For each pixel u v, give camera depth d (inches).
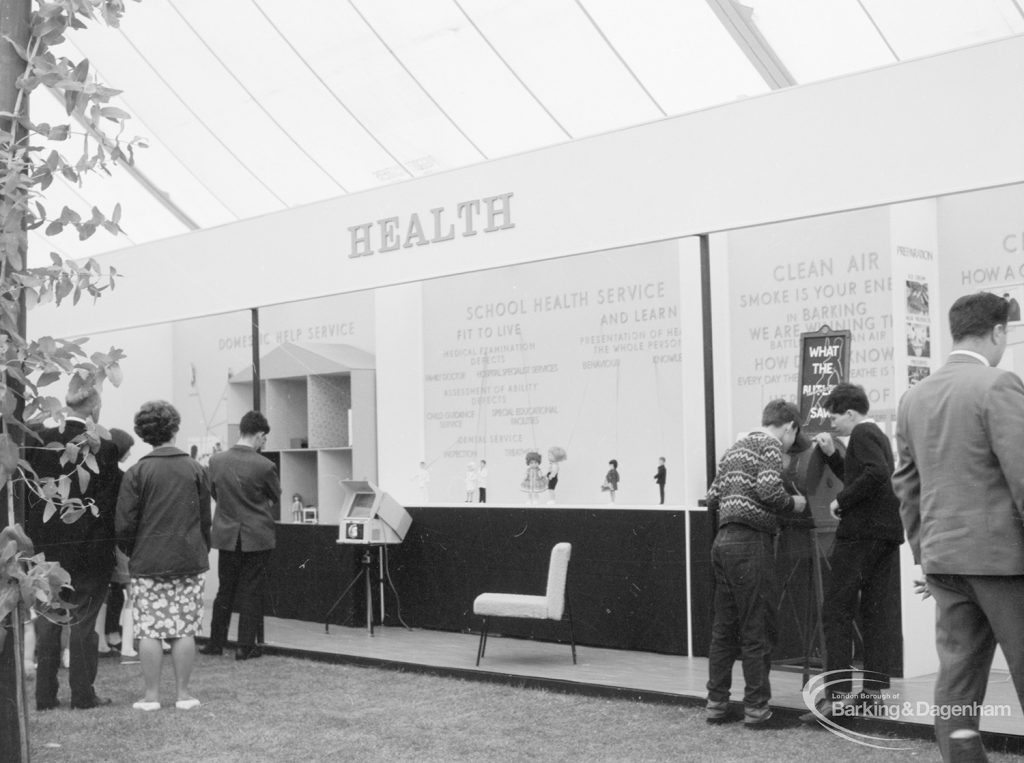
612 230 257.4
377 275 307.9
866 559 210.8
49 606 133.5
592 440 341.1
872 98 215.5
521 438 358.6
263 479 311.4
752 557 210.8
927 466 139.6
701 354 301.1
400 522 347.3
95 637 246.7
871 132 215.6
